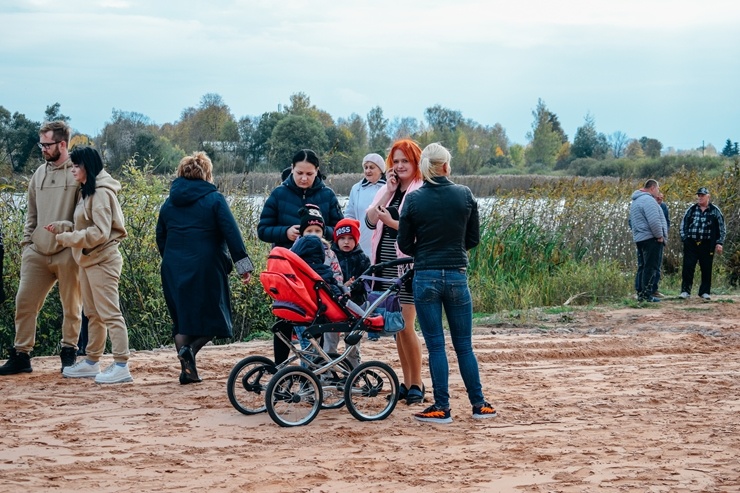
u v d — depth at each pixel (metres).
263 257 13.16
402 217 7.39
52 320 12.18
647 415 7.64
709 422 7.39
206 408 7.81
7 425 7.12
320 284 7.38
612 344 11.48
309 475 5.87
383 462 6.20
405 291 7.82
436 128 99.06
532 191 19.91
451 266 7.37
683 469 6.06
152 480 5.75
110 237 8.81
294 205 8.52
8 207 12.30
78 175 8.75
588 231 19.53
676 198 20.81
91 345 9.07
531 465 6.15
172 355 10.52
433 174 7.41
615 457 6.34
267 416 7.53
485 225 17.83
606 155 96.75
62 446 6.53
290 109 39.16
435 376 7.39
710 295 17.19
